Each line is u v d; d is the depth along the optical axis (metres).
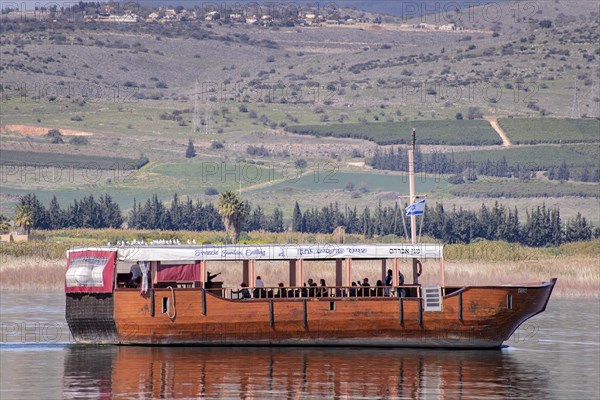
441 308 167.12
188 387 138.12
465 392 137.62
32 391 135.62
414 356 163.75
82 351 166.88
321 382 142.00
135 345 168.75
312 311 166.50
